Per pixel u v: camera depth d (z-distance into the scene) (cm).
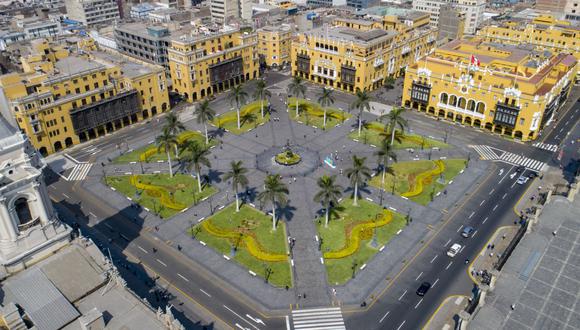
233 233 11200
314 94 19875
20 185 5622
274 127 16800
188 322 8800
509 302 7256
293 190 12938
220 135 16212
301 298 9350
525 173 13725
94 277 6206
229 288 9619
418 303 9212
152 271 10069
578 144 15412
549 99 15450
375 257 10412
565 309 7100
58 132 15225
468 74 16200
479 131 16438
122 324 5678
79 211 12175
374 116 17612
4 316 5131
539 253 8225
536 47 19150
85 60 17200
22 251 5947
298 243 10838
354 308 9112
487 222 11544
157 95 17875
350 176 11812
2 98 6012
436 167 13988
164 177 13675
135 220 11756
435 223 11519
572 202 9562
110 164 14500
